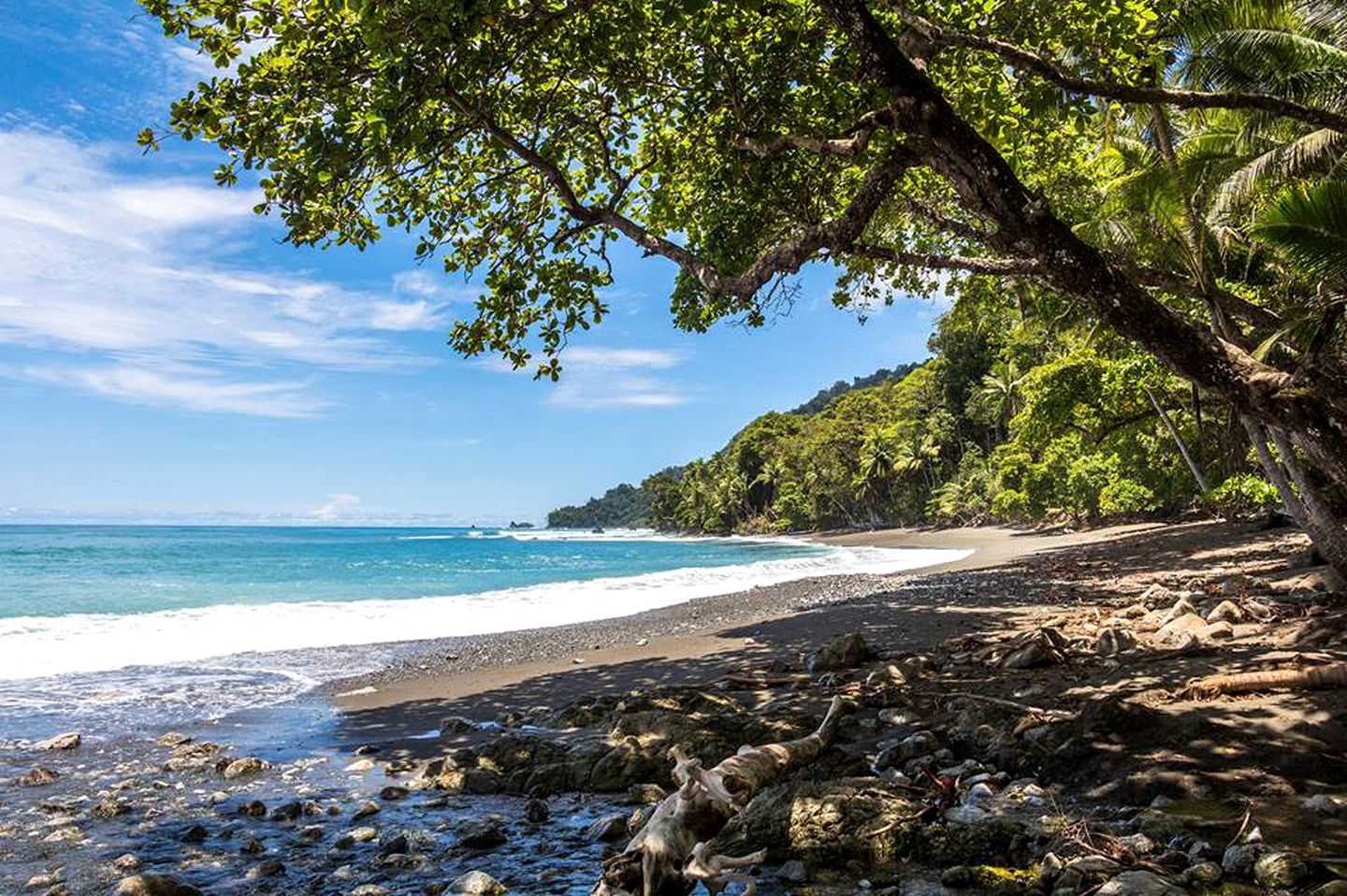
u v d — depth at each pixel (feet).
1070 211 52.01
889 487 323.16
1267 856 11.67
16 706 31.48
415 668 40.11
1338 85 43.34
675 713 22.62
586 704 26.63
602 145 30.35
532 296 32.27
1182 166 48.88
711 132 31.40
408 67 19.88
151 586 96.84
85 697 33.37
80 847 16.06
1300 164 44.55
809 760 18.07
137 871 14.71
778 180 32.40
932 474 291.99
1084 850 12.64
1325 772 15.52
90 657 43.57
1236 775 15.62
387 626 57.52
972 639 34.01
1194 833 13.20
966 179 24.34
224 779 21.48
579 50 26.55
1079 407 111.75
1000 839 13.47
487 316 31.94
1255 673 21.54
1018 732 19.49
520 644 47.39
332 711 30.73
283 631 54.34
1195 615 31.99
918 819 14.39
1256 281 59.88
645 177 34.83
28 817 18.15
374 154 21.71
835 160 33.81
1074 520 160.45
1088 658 27.55
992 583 64.80
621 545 315.58
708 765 19.57
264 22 22.53
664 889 12.35
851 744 20.71
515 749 21.26
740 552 223.10
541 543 345.92
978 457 265.95
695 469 516.32
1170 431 111.14
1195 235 45.80
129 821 17.88
